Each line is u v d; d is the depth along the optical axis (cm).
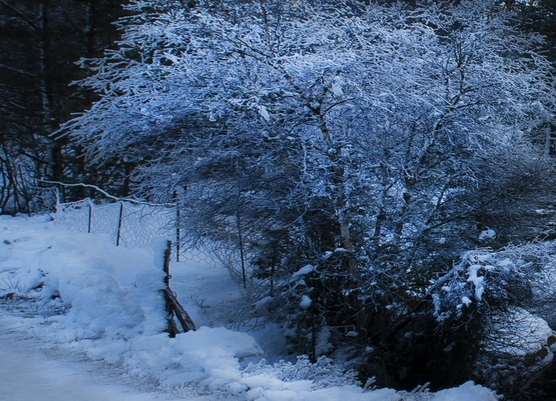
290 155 1043
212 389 639
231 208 1071
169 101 1050
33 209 2153
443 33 1172
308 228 1048
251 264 1106
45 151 2025
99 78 1239
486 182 1105
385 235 1051
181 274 1317
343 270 1047
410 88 1064
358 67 1020
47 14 2005
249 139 1050
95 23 1962
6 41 1944
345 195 1012
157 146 1129
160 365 711
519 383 1101
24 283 1105
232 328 1073
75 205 1606
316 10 1151
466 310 931
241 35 1086
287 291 1030
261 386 636
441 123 1066
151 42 1177
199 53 1073
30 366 711
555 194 1157
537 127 1301
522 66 1180
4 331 864
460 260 971
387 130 1047
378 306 1018
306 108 1030
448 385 1000
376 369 980
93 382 660
